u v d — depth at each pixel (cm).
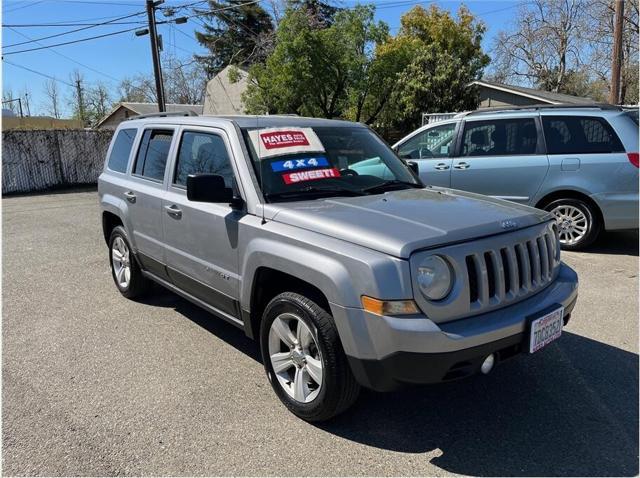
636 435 304
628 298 529
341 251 283
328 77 2231
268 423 321
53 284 620
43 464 285
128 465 284
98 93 6281
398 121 2408
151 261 484
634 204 652
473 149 752
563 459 283
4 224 1060
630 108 705
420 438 304
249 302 351
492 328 272
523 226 314
